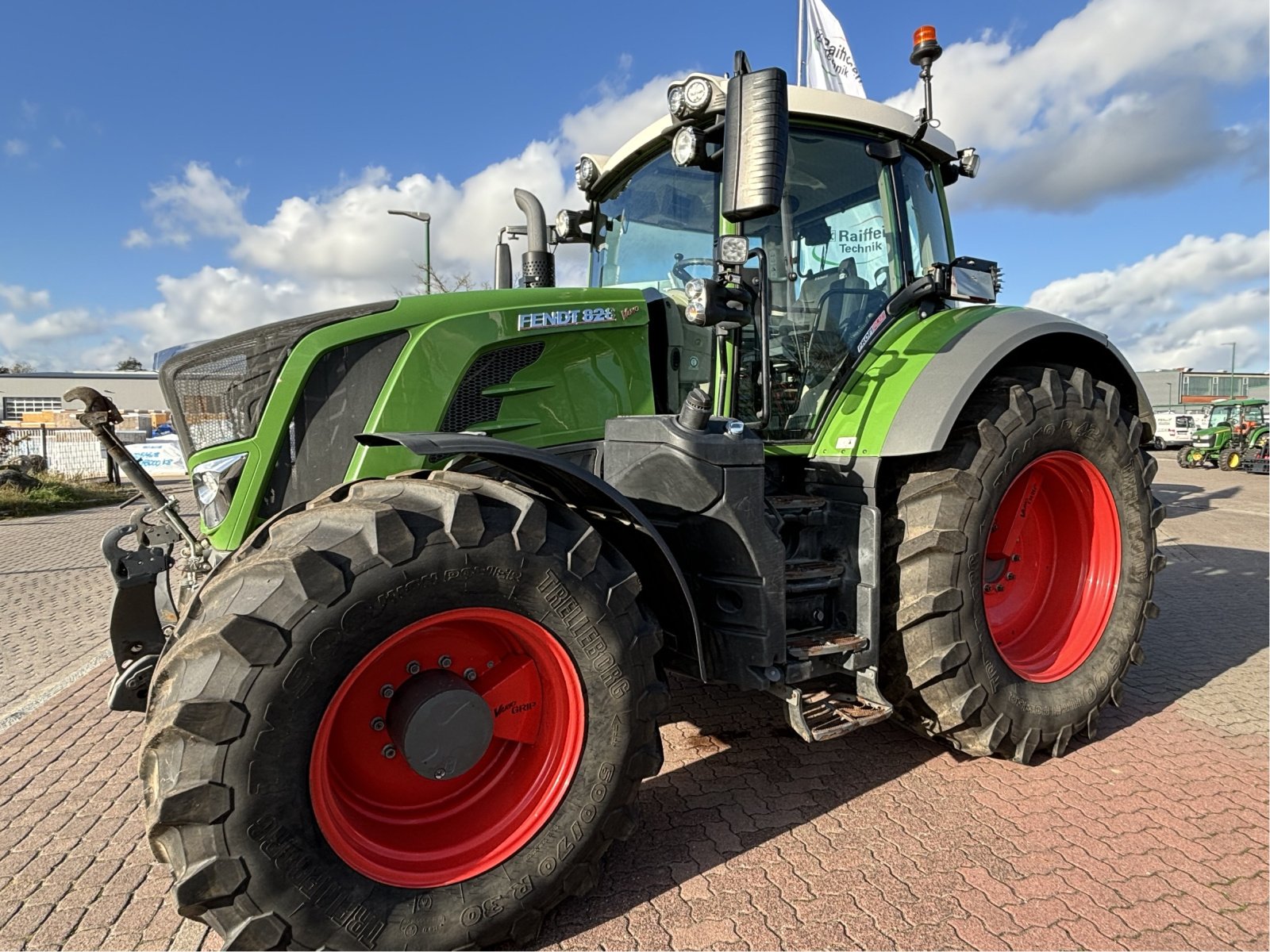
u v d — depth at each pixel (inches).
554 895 83.5
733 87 97.7
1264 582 261.9
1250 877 94.1
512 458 86.7
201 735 67.8
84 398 104.3
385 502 79.4
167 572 118.6
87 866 99.3
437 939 76.7
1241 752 129.6
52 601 257.8
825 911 87.4
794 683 106.1
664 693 90.4
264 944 70.6
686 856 98.3
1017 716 119.9
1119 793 114.5
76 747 136.9
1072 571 140.3
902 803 111.3
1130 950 81.2
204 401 103.9
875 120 132.9
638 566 102.3
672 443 97.1
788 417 128.9
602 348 115.0
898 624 117.2
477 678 86.3
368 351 100.0
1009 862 96.7
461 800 86.4
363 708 80.8
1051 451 125.6
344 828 76.6
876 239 137.7
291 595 71.0
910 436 113.5
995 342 122.4
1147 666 174.4
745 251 101.4
